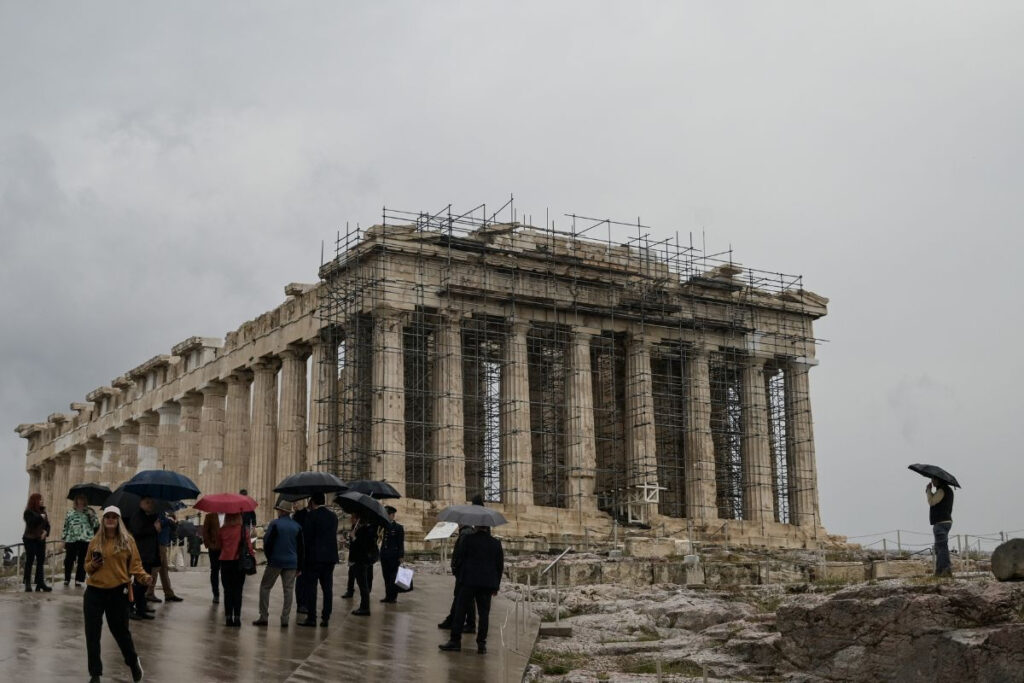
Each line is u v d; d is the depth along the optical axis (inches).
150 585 1380.4
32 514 1674.5
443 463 3009.4
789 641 1332.4
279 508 1408.7
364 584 1523.1
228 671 1088.2
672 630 1624.0
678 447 3523.6
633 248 3388.3
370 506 1503.4
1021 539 1251.2
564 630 1544.0
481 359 3334.2
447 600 1731.1
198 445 3843.5
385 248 2997.0
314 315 3223.4
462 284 3078.2
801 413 3567.9
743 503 3479.3
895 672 1215.6
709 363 3499.0
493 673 1157.7
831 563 2365.9
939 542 1524.4
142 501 1385.3
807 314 3612.2
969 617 1198.3
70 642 1198.9
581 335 3243.1
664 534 3088.1
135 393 4217.5
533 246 3250.5
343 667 1142.3
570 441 3191.4
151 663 1108.5
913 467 1544.0
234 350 3599.9
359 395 3070.9
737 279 3528.5
